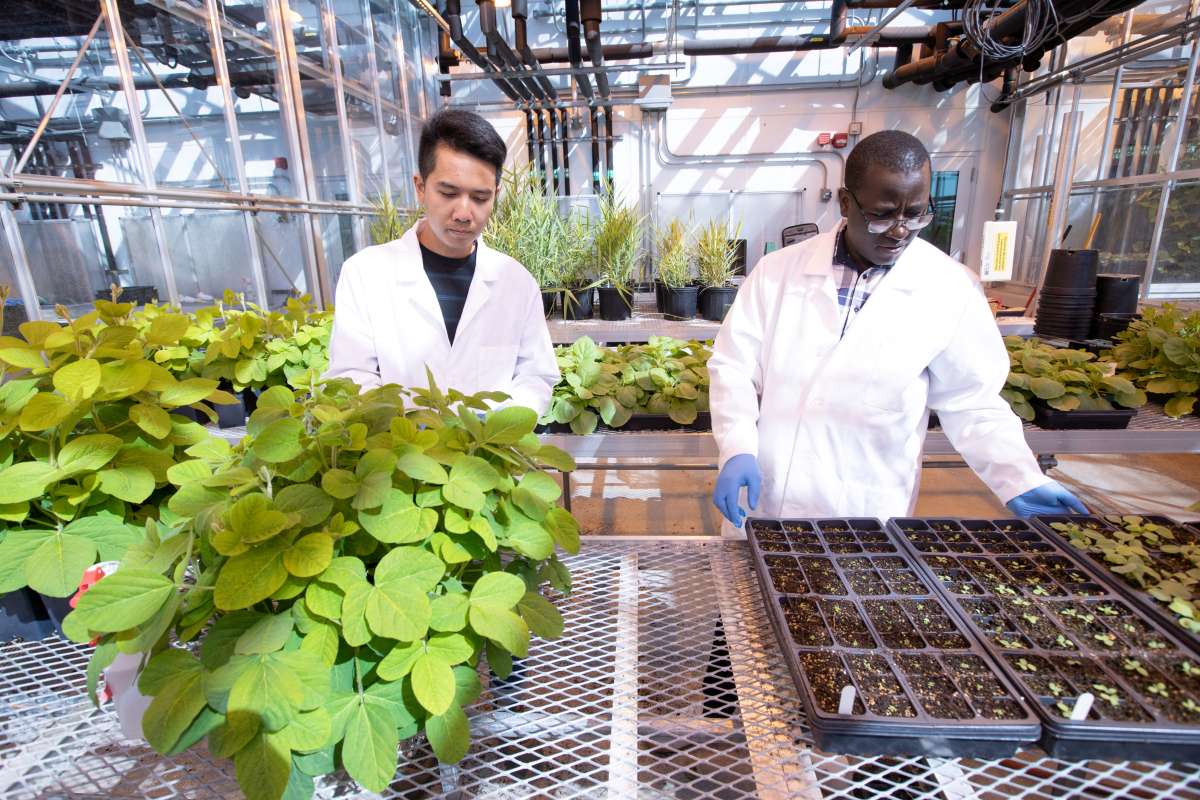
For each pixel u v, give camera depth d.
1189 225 3.43
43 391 0.77
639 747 0.58
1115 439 1.73
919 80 4.95
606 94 5.09
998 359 1.22
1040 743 0.56
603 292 3.51
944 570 0.85
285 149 3.31
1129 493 2.89
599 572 0.84
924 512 2.86
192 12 2.55
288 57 3.28
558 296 3.52
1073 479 3.06
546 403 1.53
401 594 0.49
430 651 0.50
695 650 0.67
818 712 0.56
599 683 0.62
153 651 0.52
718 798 0.51
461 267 1.46
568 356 2.12
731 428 1.23
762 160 5.57
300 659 0.47
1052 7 3.08
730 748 0.55
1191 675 0.63
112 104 2.40
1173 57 3.96
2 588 0.63
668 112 5.54
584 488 3.25
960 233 5.57
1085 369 1.91
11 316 1.85
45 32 2.28
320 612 0.48
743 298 1.39
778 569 0.85
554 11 5.34
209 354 1.94
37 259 1.98
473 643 0.54
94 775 0.52
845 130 5.46
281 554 0.49
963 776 0.53
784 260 1.35
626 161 5.63
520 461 0.68
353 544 0.56
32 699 0.61
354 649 0.51
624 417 1.89
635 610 0.74
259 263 3.01
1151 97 3.89
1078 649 0.68
